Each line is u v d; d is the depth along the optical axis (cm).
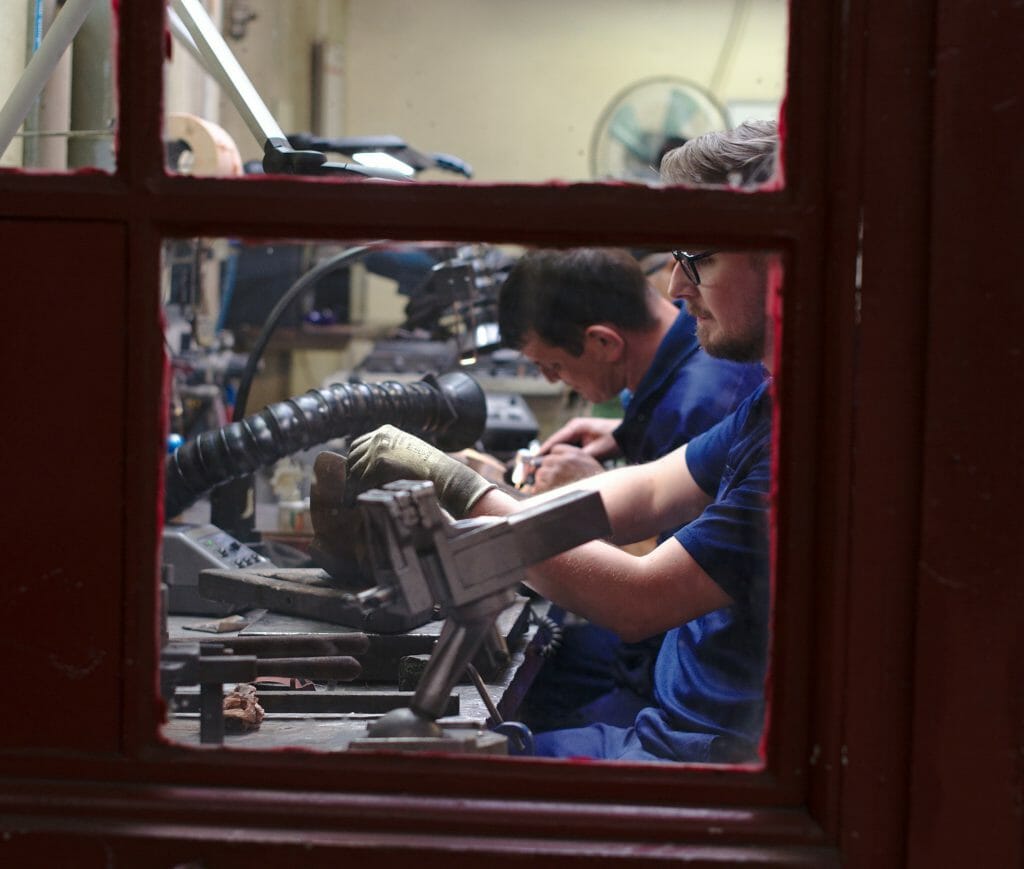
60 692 83
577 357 201
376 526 89
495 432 239
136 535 82
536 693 149
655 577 126
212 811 81
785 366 80
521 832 80
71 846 81
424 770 83
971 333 76
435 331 225
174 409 148
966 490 77
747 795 82
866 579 78
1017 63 75
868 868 79
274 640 121
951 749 78
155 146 81
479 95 507
